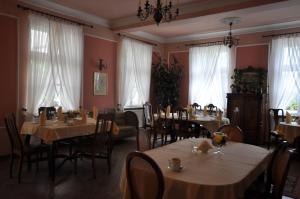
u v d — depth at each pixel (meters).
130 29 6.42
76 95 5.75
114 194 3.11
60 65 5.41
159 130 5.30
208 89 7.43
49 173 3.69
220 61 7.24
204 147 2.42
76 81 5.74
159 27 6.46
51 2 5.18
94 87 6.33
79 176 3.71
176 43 8.25
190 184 1.63
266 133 6.42
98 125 3.72
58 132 3.58
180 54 8.18
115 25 6.56
